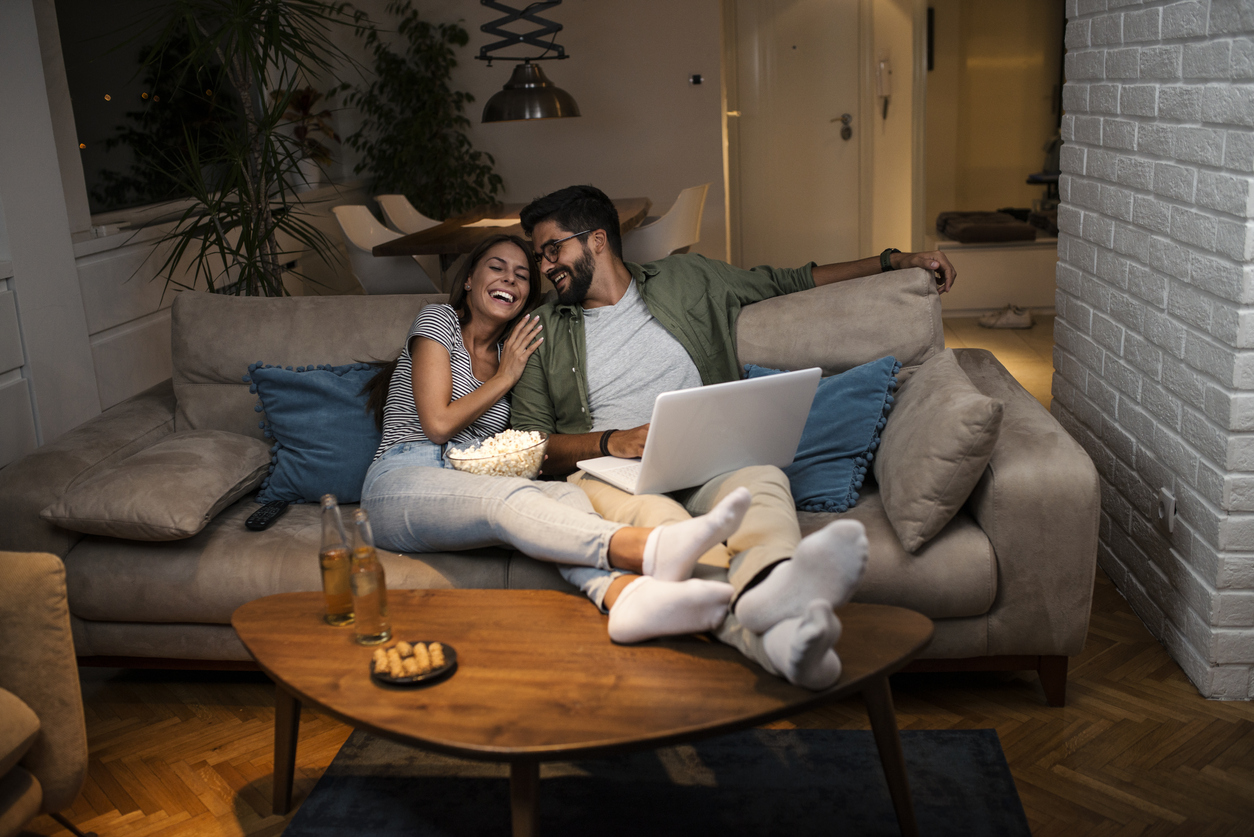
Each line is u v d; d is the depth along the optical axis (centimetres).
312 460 236
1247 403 184
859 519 204
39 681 153
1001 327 531
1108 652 222
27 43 301
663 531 161
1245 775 178
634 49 576
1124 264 234
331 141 588
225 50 350
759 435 194
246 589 205
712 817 173
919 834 165
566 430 242
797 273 258
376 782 188
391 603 175
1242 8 174
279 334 257
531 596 175
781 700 136
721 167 588
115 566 211
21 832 166
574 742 128
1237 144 178
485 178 605
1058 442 195
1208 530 197
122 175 407
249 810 185
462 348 238
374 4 579
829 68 637
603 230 242
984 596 189
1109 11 236
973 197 663
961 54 637
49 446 233
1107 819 169
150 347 377
